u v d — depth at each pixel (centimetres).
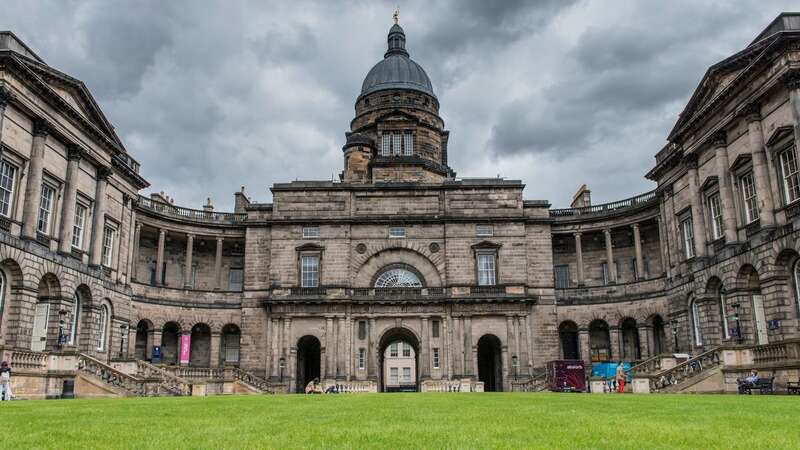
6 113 3894
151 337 6088
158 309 6150
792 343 3369
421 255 6450
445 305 6253
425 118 7912
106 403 2552
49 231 4391
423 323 6238
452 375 6094
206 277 6912
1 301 3912
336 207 6538
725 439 1171
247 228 6569
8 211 3981
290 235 6456
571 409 1992
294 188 6556
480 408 2073
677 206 5347
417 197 6575
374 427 1405
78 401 2806
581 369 5384
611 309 6303
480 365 6900
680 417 1645
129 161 5734
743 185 4322
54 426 1466
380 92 7969
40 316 4366
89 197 4897
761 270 3997
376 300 6206
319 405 2331
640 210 6219
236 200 7131
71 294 4550
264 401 2716
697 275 4800
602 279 6850
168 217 6344
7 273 3959
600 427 1380
